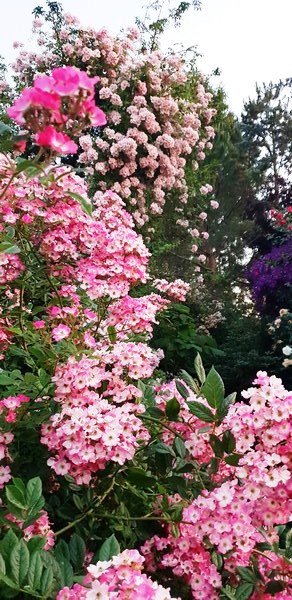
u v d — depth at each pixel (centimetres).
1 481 187
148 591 124
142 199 910
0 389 267
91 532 192
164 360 711
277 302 855
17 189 249
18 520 169
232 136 1623
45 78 149
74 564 167
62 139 147
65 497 206
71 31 954
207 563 176
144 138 881
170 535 194
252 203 1252
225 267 1458
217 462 188
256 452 167
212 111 1051
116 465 196
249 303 1178
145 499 204
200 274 1194
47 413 203
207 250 1459
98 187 895
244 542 161
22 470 213
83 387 194
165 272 996
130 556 134
